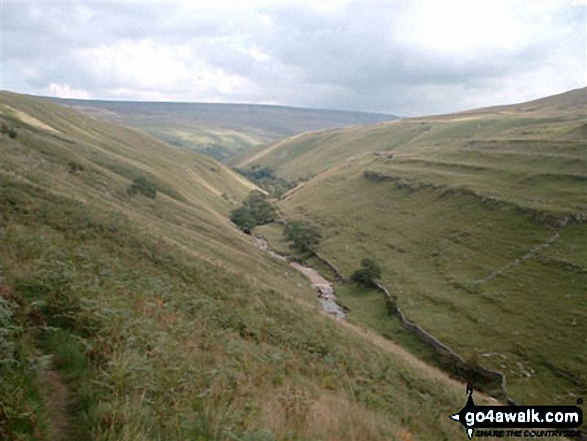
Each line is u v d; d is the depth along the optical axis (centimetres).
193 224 7681
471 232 8619
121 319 1182
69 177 5491
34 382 736
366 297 7419
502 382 4566
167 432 721
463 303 6431
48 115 14625
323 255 10038
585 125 12644
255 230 13400
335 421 1156
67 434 671
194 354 1277
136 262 2544
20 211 2394
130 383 832
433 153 15362
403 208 11375
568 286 6084
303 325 2747
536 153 11400
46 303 1145
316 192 16212
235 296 2753
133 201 6988
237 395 1077
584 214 7544
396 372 2541
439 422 1791
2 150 4888
